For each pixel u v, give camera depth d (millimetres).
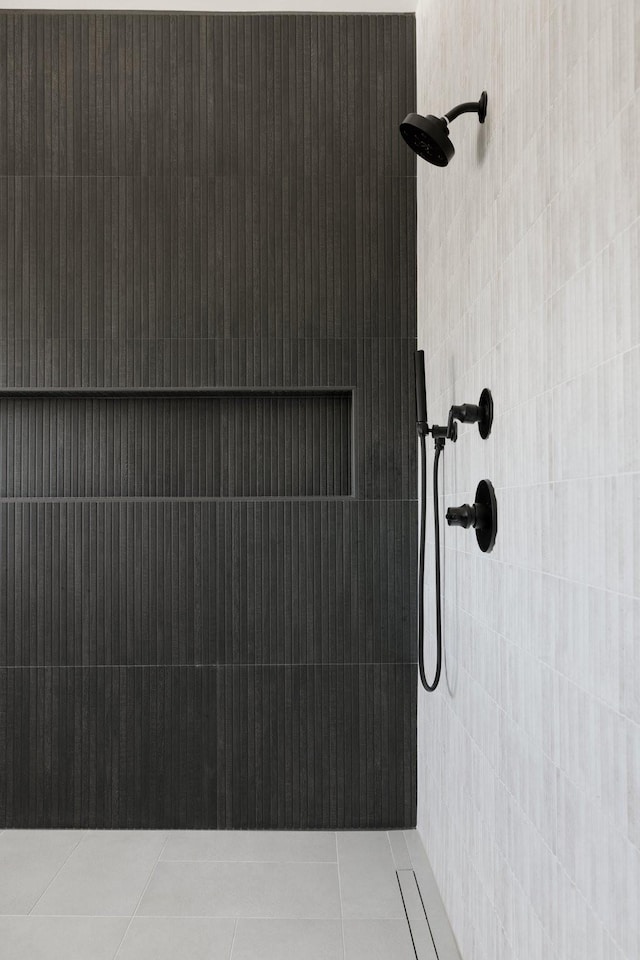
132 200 2602
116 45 2613
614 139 1003
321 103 2627
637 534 938
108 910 2045
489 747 1636
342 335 2605
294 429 2695
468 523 1651
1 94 2602
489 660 1638
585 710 1106
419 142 1757
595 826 1069
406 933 1949
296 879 2223
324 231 2613
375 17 2639
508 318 1501
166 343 2588
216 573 2588
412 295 2617
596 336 1065
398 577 2600
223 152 2615
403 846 2455
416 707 2604
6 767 2578
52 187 2600
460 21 1948
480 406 1679
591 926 1081
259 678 2590
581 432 1121
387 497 2604
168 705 2580
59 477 2672
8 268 2590
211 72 2621
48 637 2582
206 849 2422
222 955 1847
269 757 2588
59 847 2432
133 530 2590
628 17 959
